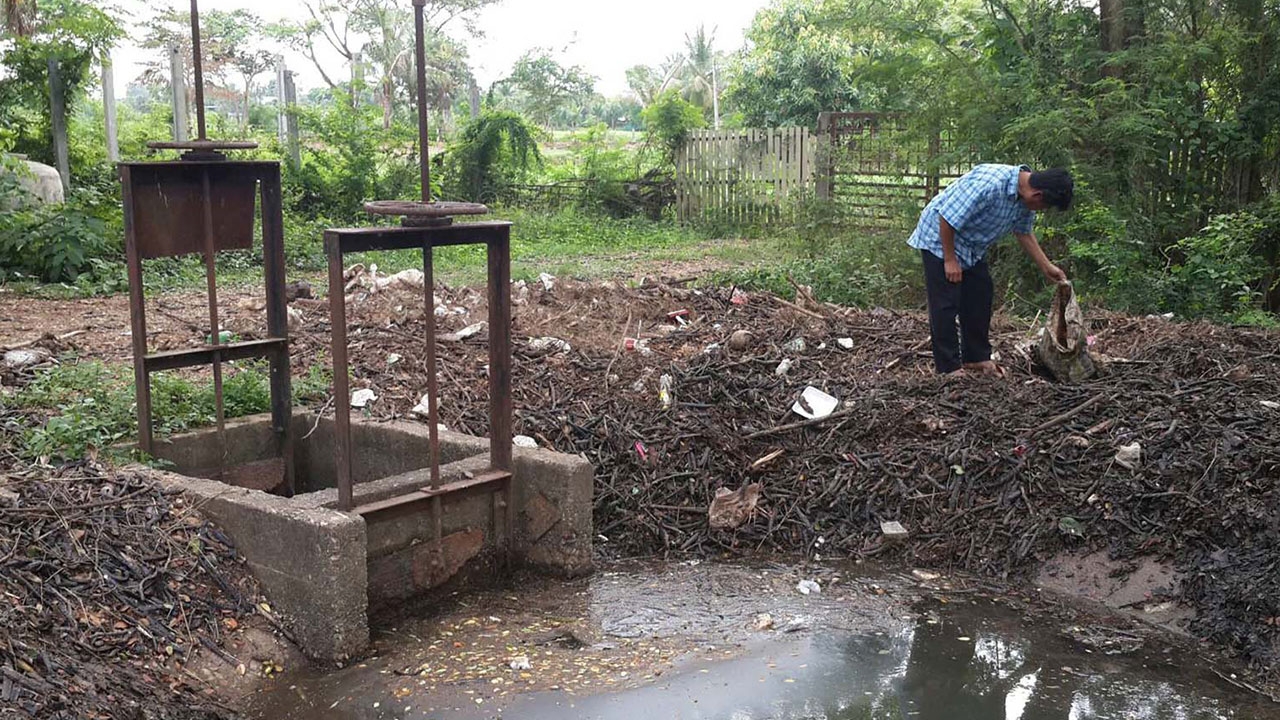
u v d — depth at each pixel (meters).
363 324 7.90
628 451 5.96
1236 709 3.86
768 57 29.30
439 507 4.71
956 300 6.62
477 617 4.61
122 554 4.22
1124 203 10.52
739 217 18.83
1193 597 4.70
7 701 3.28
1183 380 6.33
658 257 15.34
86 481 4.62
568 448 5.98
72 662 3.62
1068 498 5.39
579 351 7.36
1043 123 10.20
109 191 15.77
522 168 21.73
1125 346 7.49
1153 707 3.87
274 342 5.58
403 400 6.41
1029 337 7.75
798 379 6.71
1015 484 5.55
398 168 18.97
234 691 3.89
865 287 10.79
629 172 21.28
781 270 10.92
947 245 6.44
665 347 7.62
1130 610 4.77
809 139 17.50
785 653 4.26
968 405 6.16
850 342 7.60
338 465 4.32
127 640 3.88
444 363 7.02
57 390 5.89
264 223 5.49
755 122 29.44
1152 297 9.69
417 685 3.94
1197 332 7.68
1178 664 4.25
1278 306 10.72
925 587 5.03
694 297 8.98
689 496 5.79
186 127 17.62
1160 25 11.02
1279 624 4.31
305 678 4.05
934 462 5.78
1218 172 11.05
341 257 4.17
